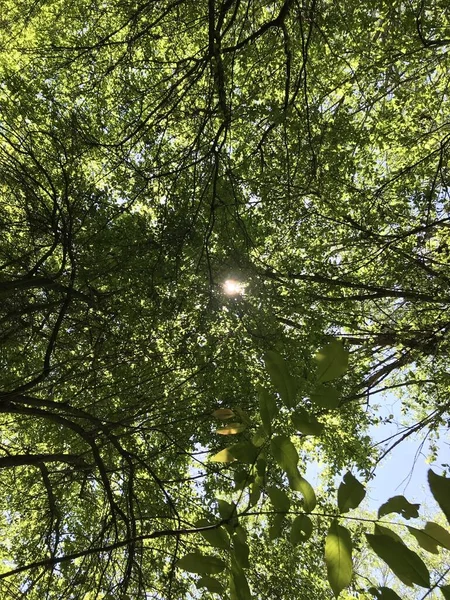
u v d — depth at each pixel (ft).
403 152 25.41
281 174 21.54
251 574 18.75
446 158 24.81
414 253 25.70
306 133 21.48
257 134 22.61
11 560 22.49
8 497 24.00
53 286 17.93
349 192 24.50
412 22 19.94
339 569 3.26
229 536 4.18
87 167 25.23
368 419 24.97
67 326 22.50
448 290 27.45
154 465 22.16
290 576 18.83
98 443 22.36
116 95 24.18
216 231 21.52
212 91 17.67
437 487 3.01
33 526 23.49
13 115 22.33
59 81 27.81
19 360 21.17
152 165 22.68
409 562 3.12
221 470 18.37
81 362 21.47
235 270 21.48
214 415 4.58
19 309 19.44
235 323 20.93
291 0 16.69
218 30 16.31
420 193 26.02
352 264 27.09
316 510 18.65
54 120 23.00
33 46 26.91
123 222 22.22
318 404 3.89
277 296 22.94
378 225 25.62
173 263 20.86
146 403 20.77
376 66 21.08
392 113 22.82
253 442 4.14
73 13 26.48
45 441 23.13
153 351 20.58
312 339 21.50
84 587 16.40
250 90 21.94
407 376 29.07
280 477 14.02
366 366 28.99
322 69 21.98
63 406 17.22
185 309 21.61
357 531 15.67
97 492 24.80
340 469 22.34
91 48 21.93
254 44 20.07
